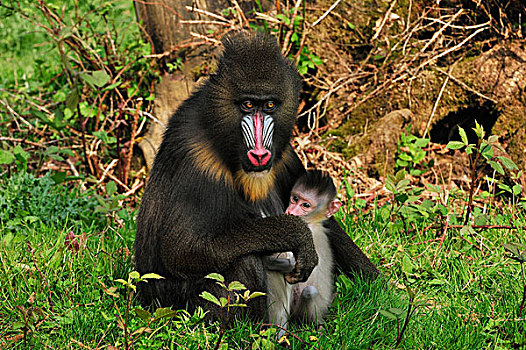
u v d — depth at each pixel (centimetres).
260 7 1418
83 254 981
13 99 1585
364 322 827
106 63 1455
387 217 1150
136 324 800
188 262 801
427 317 847
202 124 816
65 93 1523
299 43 1451
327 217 909
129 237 1079
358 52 1519
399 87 1456
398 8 1528
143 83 1470
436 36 1443
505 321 841
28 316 779
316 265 824
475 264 1008
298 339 785
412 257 1037
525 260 820
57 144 1458
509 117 1389
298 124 1500
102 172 1399
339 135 1442
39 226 1152
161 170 836
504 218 1155
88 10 1571
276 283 858
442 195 1245
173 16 1425
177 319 838
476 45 1468
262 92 785
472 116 1451
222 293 813
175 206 807
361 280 923
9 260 947
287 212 899
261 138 789
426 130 1412
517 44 1419
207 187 809
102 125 1423
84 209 1228
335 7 1516
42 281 883
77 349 761
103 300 861
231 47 805
